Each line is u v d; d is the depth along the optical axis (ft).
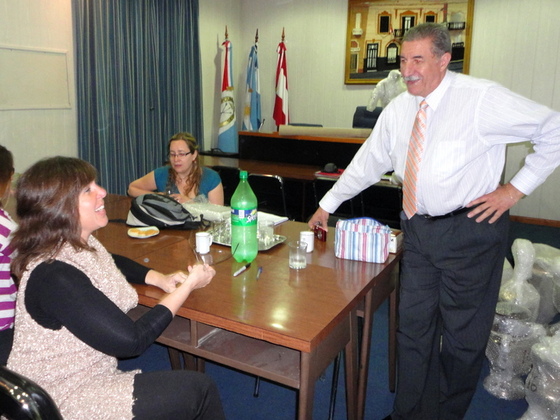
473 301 5.72
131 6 16.49
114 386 3.97
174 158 8.94
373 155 6.32
